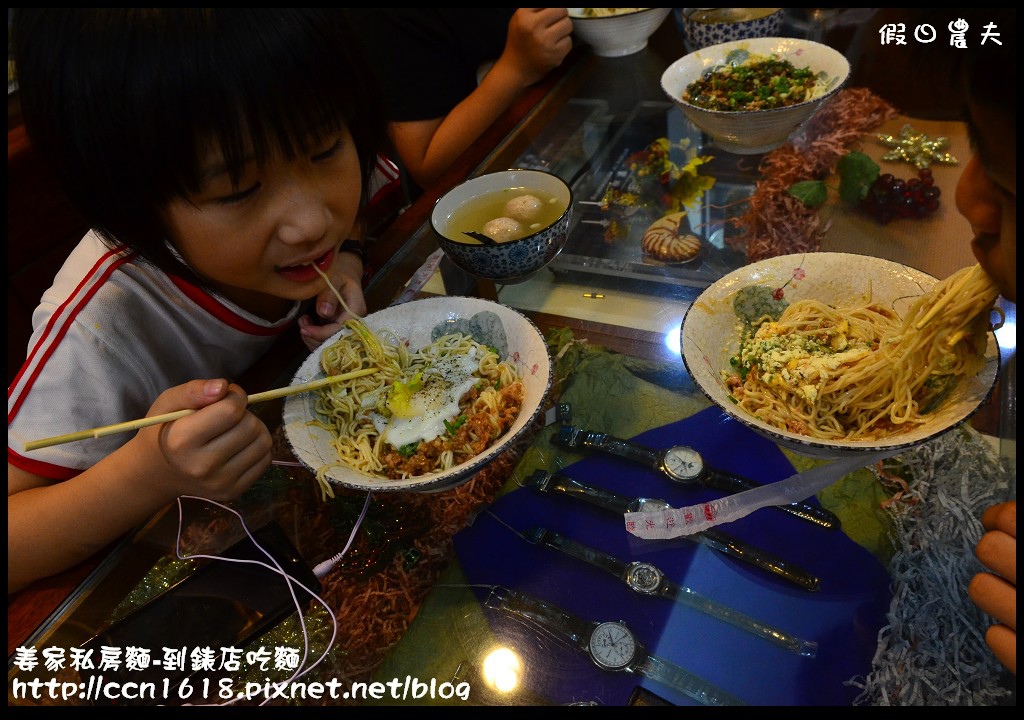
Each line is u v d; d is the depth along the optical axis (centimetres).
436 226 136
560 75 197
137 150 85
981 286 83
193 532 102
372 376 117
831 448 82
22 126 218
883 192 128
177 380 142
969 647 78
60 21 81
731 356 110
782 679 78
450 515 99
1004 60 57
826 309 108
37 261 228
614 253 136
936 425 84
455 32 227
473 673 83
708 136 162
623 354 116
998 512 81
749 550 88
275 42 84
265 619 90
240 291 147
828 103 158
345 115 99
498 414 107
